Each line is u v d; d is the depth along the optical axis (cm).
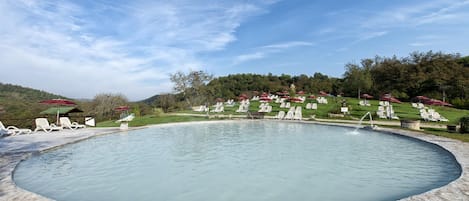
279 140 1043
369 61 4581
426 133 1071
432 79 3294
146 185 494
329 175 550
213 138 1110
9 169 550
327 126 1557
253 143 973
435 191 382
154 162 677
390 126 1379
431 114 1794
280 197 427
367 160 684
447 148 732
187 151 823
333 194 439
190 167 624
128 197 434
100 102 3306
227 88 5166
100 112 3228
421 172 564
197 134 1248
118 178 539
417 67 3691
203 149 856
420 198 355
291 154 768
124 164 656
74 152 808
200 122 1772
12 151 745
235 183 501
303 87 5050
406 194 437
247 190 462
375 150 820
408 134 1049
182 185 492
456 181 428
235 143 975
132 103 3622
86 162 677
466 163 556
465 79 3058
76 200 423
